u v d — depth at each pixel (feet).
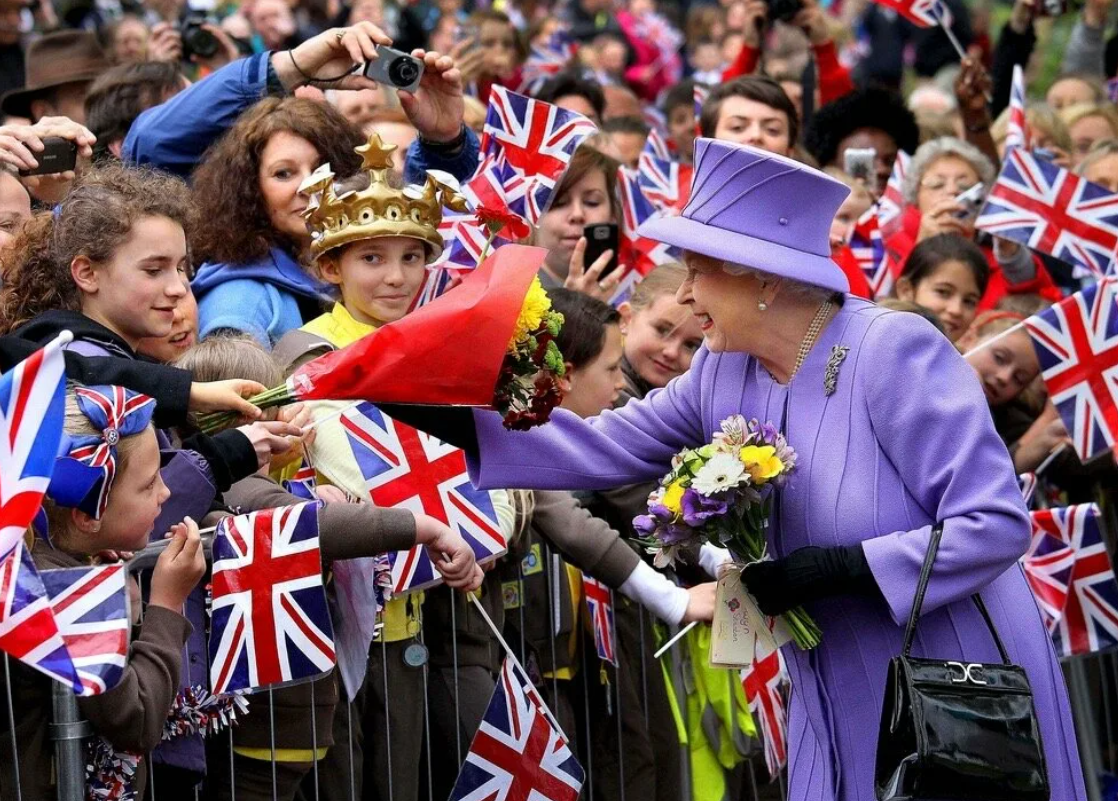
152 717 43.47
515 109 68.85
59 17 128.88
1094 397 75.46
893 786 44.45
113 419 42.65
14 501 37.70
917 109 135.13
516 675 55.26
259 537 48.57
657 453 50.65
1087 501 81.66
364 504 50.90
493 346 43.80
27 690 44.78
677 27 191.21
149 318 50.96
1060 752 48.37
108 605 41.01
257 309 61.46
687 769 66.13
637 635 65.00
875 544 45.80
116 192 51.26
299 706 52.37
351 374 44.62
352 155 64.13
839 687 48.26
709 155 47.24
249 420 46.70
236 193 62.80
